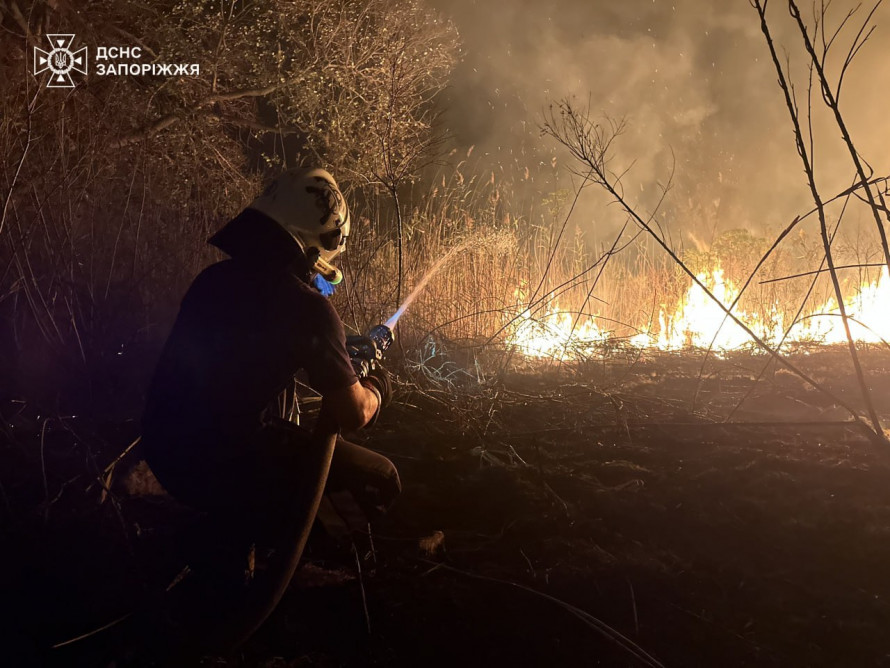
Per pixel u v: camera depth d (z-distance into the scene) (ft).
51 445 11.33
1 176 12.76
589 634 8.76
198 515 10.74
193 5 24.04
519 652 8.48
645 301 24.43
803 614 9.08
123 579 9.07
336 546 10.32
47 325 12.97
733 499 11.93
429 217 22.99
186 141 20.86
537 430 14.87
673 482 12.54
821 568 10.03
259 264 7.86
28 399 12.09
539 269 24.20
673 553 10.46
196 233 17.16
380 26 24.52
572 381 17.89
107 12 23.34
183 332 7.86
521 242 24.22
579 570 9.98
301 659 8.32
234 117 26.20
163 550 9.77
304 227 7.97
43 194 13.47
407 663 8.32
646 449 13.87
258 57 24.95
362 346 8.51
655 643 8.63
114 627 8.36
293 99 24.49
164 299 14.99
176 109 21.54
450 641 8.64
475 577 9.79
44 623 8.41
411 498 11.94
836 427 14.80
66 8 21.36
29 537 9.30
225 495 7.70
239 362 7.59
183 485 7.75
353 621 8.94
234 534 7.82
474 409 15.31
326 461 7.75
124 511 10.37
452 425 14.76
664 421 15.30
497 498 11.99
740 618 9.04
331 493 8.29
